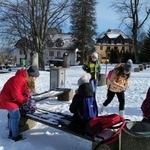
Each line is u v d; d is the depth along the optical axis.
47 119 4.95
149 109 4.88
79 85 4.43
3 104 4.89
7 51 34.69
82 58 54.16
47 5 30.47
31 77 4.93
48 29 31.81
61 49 75.44
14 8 28.42
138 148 3.72
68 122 4.73
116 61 55.03
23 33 30.36
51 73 10.28
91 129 4.07
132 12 42.75
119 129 3.82
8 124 5.51
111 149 3.86
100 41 88.12
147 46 54.81
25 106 5.36
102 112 7.24
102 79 13.17
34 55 22.73
